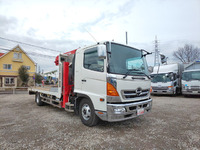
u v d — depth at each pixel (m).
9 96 12.45
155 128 3.89
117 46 3.93
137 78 3.87
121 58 3.86
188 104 7.59
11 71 26.73
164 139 3.19
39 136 3.36
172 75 11.06
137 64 4.31
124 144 2.95
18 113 5.70
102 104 3.51
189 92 10.36
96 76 3.72
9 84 26.14
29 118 4.93
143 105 3.94
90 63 3.99
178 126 4.05
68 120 4.65
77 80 4.42
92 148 2.79
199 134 3.46
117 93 3.40
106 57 3.53
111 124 4.23
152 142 3.04
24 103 8.32
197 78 10.12
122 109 3.34
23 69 26.75
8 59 26.48
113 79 3.39
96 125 4.12
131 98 3.65
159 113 5.58
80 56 4.40
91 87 3.86
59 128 3.90
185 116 5.11
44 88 6.75
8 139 3.21
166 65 12.52
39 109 6.52
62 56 5.31
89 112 4.00
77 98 4.41
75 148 2.79
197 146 2.87
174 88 11.14
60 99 5.25
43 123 4.35
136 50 4.51
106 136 3.35
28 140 3.15
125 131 3.67
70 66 5.08
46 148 2.79
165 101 8.79
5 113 5.71
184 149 2.75
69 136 3.35
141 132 3.60
